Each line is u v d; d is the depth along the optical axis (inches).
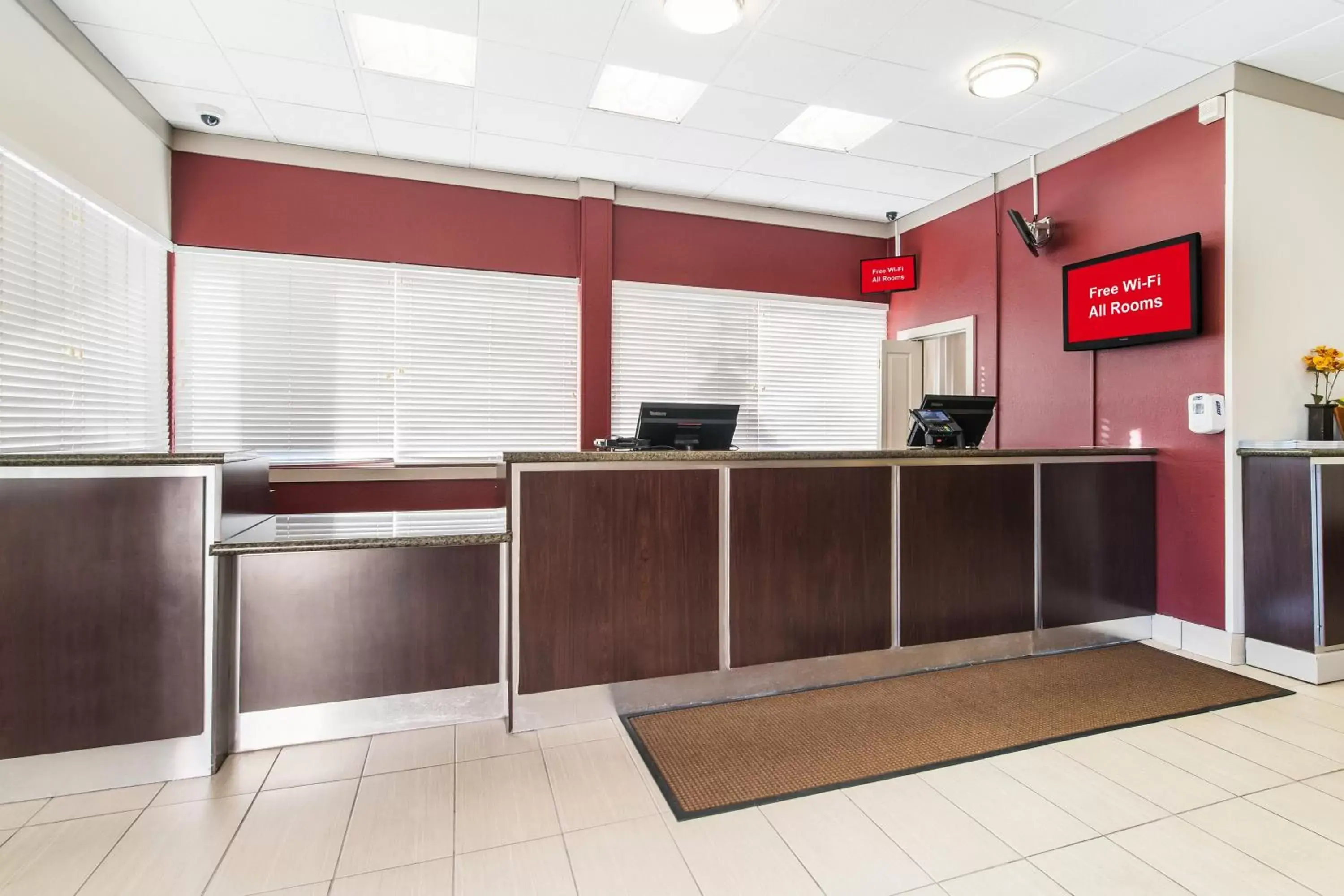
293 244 178.5
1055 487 144.3
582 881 71.8
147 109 154.3
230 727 99.0
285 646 101.5
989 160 187.6
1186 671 133.3
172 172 168.2
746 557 119.1
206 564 93.0
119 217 144.0
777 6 119.6
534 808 85.7
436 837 79.5
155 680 91.2
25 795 87.0
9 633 86.4
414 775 93.7
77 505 88.4
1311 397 144.4
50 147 118.9
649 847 77.8
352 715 104.4
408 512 183.8
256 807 85.5
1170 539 150.5
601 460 109.9
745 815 84.3
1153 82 144.4
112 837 78.9
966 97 151.6
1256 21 122.3
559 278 203.2
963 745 102.7
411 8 119.5
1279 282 141.1
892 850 77.3
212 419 174.2
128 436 152.9
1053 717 112.5
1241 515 138.0
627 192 209.0
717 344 223.0
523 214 199.2
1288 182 142.0
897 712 114.4
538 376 202.4
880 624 129.3
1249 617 136.6
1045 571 143.4
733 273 222.2
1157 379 152.4
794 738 104.8
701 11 117.0
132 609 90.4
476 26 124.9
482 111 158.1
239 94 149.8
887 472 129.8
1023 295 188.2
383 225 186.2
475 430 196.7
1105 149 164.4
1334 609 126.6
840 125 174.6
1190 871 73.3
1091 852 76.7
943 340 230.5
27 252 117.0
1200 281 140.4
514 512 106.0
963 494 135.9
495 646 111.3
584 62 137.3
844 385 239.3
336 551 103.2
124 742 90.2
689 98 157.8
